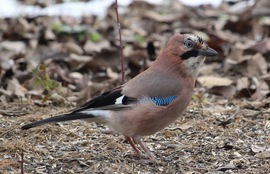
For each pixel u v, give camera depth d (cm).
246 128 1073
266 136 1036
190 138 1036
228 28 1747
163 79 936
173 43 954
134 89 928
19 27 1738
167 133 1051
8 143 987
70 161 934
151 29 1783
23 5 1938
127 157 957
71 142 1015
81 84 1350
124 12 1947
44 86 1241
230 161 934
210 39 1543
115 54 1477
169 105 930
